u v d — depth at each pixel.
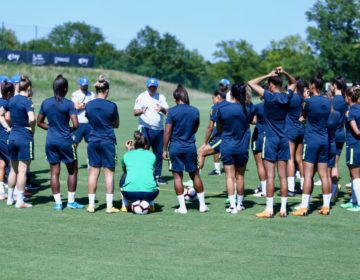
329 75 112.75
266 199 12.34
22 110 11.70
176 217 11.20
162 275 7.63
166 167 18.53
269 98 11.08
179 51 140.88
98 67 88.81
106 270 7.80
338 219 11.20
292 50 156.50
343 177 17.00
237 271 7.86
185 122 11.44
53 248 8.86
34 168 17.56
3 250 8.72
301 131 13.65
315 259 8.49
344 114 13.02
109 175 11.66
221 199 13.25
